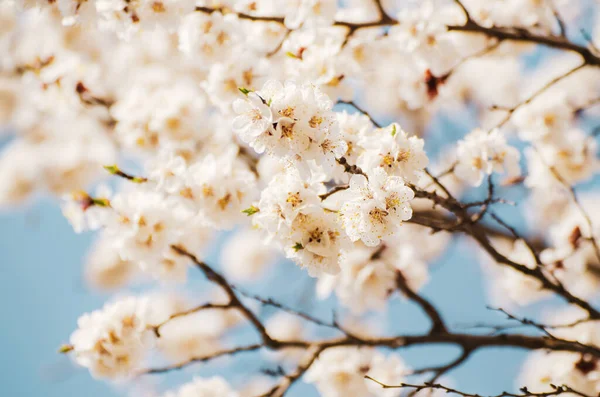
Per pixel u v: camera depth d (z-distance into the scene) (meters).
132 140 4.32
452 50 3.81
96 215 3.22
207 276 3.54
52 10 3.35
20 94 6.19
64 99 4.73
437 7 3.85
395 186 2.21
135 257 3.26
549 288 2.96
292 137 2.12
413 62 4.12
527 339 3.31
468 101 5.62
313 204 2.32
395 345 3.55
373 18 4.73
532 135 4.18
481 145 3.29
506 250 4.52
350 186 2.23
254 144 2.13
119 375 3.45
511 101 5.55
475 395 2.68
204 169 3.22
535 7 4.32
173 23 3.35
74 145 6.18
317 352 3.54
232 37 3.72
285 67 3.68
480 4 4.36
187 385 4.17
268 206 2.38
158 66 5.63
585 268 4.21
